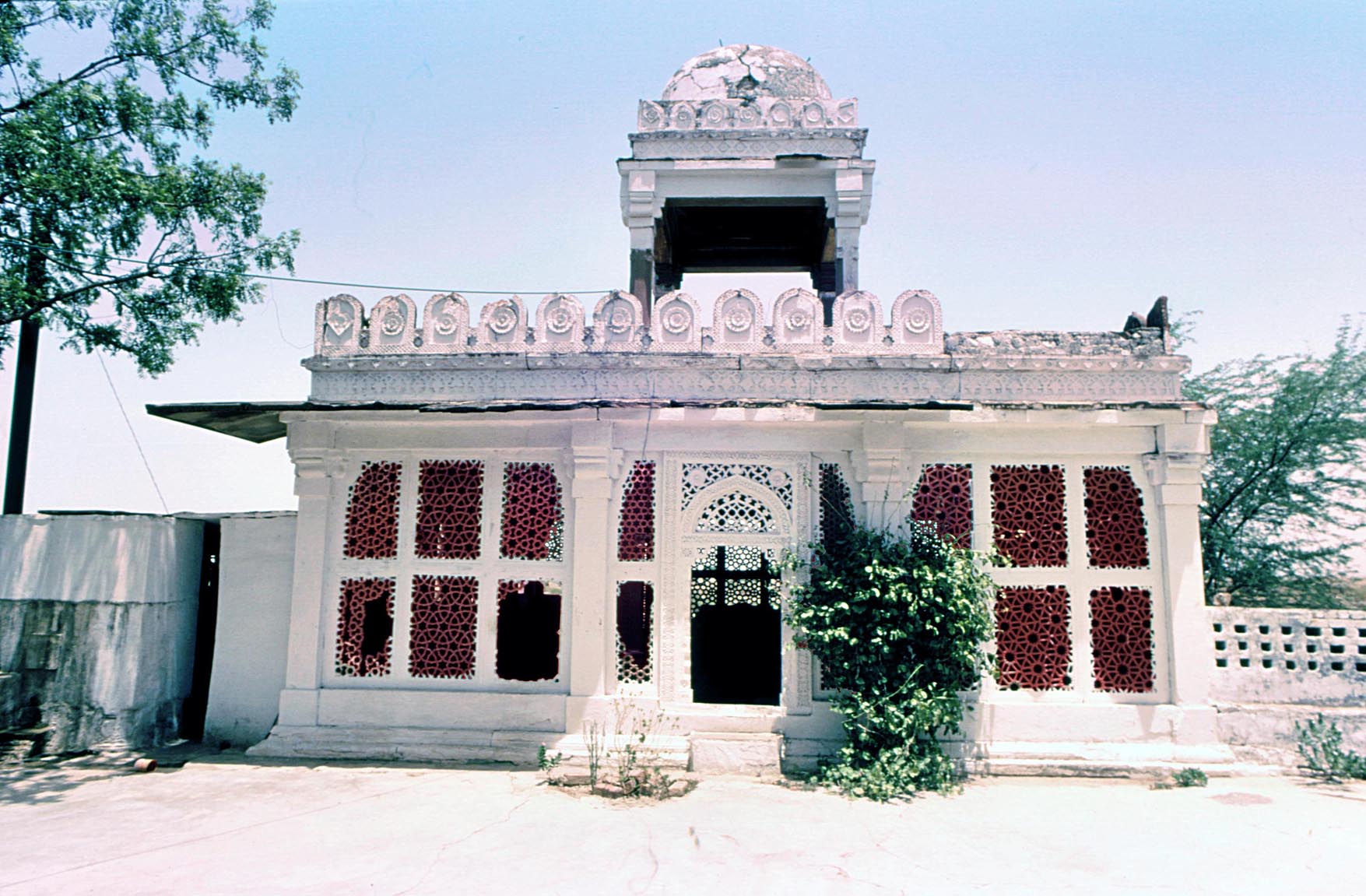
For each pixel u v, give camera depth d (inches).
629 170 410.3
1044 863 210.8
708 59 444.1
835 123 415.2
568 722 310.0
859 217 406.9
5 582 334.6
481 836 228.1
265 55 415.2
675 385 322.7
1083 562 315.9
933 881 197.9
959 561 296.8
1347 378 522.9
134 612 335.3
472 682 321.1
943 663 292.4
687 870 204.1
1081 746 304.2
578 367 323.6
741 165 408.5
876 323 328.8
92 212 347.9
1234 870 206.7
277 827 234.7
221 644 340.5
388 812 249.4
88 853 211.9
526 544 326.3
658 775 286.0
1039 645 313.9
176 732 349.1
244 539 346.0
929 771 285.4
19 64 362.9
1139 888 194.4
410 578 326.6
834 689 309.6
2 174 333.1
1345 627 315.3
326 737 313.3
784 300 330.6
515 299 335.0
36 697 326.0
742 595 447.2
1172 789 282.5
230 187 394.6
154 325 388.5
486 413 312.0
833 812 254.2
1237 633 317.4
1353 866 208.8
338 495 331.9
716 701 388.8
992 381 320.8
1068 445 317.7
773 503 322.3
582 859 211.0
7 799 262.4
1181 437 312.8
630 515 325.1
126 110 372.8
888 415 308.2
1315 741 302.7
